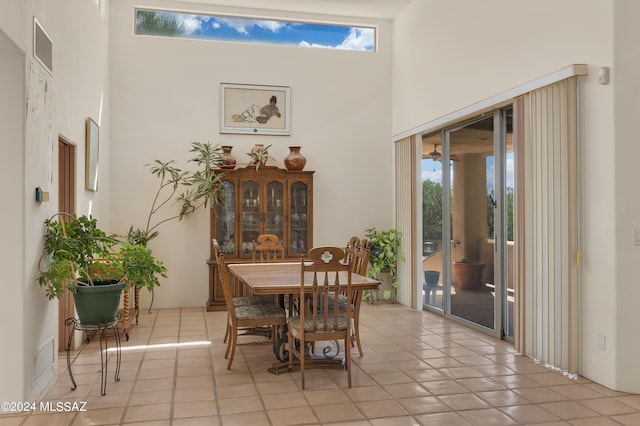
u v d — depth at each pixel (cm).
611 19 342
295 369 388
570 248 369
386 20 713
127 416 299
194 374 379
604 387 348
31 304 320
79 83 462
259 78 673
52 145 370
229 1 646
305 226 654
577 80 370
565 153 376
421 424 287
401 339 485
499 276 485
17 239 308
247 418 296
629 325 338
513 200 458
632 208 338
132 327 534
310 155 688
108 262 373
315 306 350
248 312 399
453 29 543
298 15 686
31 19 323
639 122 338
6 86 308
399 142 684
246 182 636
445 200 593
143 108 638
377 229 709
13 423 289
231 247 633
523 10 429
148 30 649
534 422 290
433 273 622
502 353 434
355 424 287
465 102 520
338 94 697
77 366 398
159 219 639
